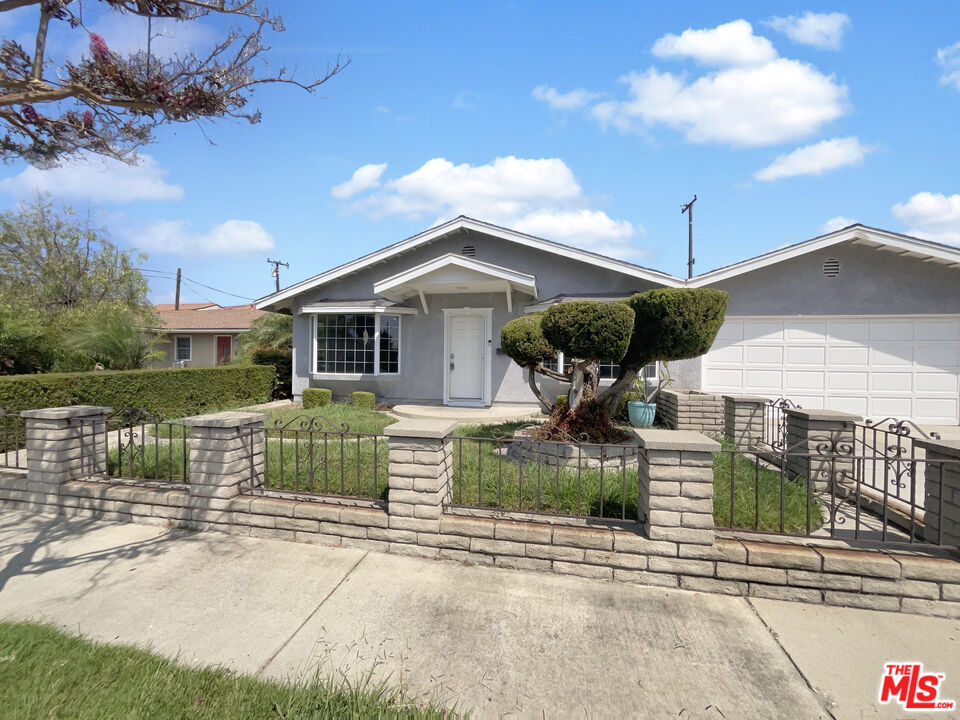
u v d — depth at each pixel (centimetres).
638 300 575
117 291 1802
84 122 316
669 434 357
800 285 978
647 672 243
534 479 456
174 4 289
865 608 305
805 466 478
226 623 282
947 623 290
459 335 1155
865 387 962
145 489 438
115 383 895
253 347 1753
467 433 716
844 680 239
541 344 601
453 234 1154
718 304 540
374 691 223
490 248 1130
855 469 446
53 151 325
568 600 311
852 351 966
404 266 1191
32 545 387
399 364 1184
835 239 927
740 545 322
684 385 1023
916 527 366
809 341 980
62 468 456
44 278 1670
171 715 205
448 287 1065
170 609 296
